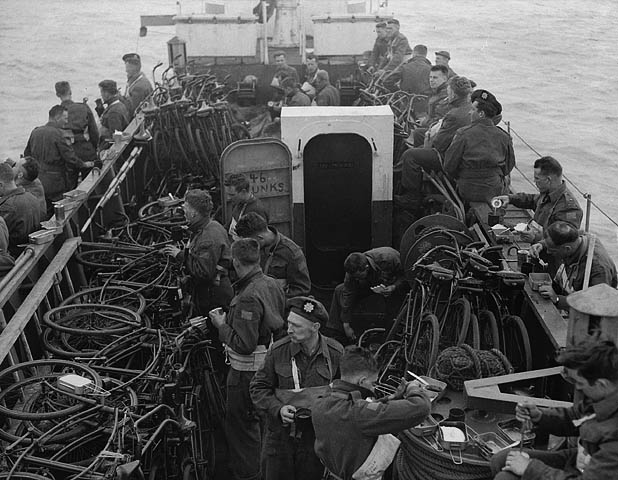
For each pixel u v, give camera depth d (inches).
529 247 251.9
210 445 231.1
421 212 341.4
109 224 340.5
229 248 256.1
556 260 243.8
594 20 1262.3
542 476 131.6
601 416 122.1
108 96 454.3
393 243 350.0
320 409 160.4
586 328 159.6
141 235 320.2
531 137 655.8
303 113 320.5
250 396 203.6
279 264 257.6
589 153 620.4
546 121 703.1
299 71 509.4
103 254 294.4
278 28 511.2
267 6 517.7
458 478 159.8
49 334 237.6
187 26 494.3
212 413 237.0
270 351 189.6
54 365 210.8
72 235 296.4
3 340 208.5
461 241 264.5
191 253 252.1
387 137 322.0
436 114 401.1
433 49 1019.3
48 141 378.3
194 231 254.5
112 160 353.4
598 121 705.6
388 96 449.7
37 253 263.9
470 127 300.2
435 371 186.9
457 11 1325.0
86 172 402.3
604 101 773.3
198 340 233.1
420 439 164.4
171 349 221.1
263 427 228.8
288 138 319.0
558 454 145.5
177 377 199.3
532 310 217.0
